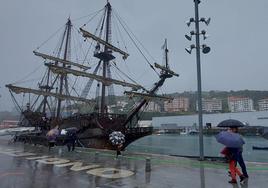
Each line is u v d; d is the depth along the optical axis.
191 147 72.31
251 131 117.25
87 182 11.65
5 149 27.55
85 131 40.84
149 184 11.06
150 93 41.34
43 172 14.05
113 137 20.33
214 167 14.79
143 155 20.75
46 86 64.69
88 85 62.03
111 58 51.47
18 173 13.82
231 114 131.75
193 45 17.44
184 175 12.76
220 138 11.29
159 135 142.88
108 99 51.84
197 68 17.34
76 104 62.31
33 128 56.44
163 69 41.12
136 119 43.50
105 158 19.44
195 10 17.56
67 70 45.72
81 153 22.91
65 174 13.47
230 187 10.35
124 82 50.03
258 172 13.11
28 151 25.30
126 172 13.79
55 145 30.95
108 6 53.78
